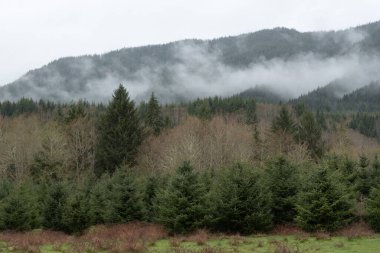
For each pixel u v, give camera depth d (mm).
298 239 22406
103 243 21625
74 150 61875
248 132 78562
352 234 22906
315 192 24438
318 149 75188
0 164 58500
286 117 79125
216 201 25797
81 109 73062
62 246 22375
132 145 62812
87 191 36938
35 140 60844
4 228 29344
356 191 32344
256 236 24172
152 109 82625
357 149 80875
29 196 32625
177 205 25672
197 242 21781
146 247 20688
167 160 55281
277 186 27297
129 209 30109
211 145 62250
